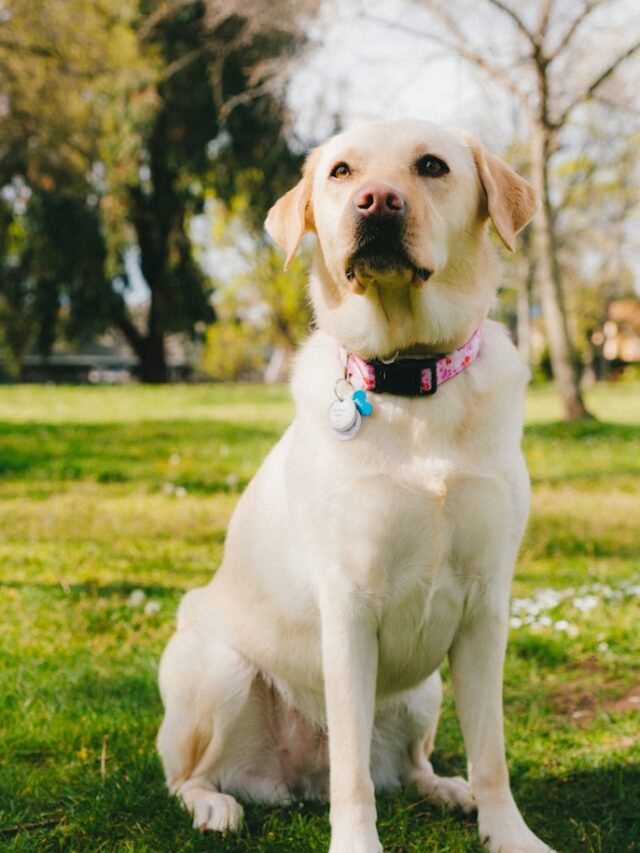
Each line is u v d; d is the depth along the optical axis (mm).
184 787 3004
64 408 17047
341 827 2492
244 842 2732
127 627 4730
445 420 2551
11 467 9711
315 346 2889
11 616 4895
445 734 3611
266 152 22859
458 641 2715
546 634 4512
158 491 8578
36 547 6406
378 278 2561
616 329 57656
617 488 9000
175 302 31234
